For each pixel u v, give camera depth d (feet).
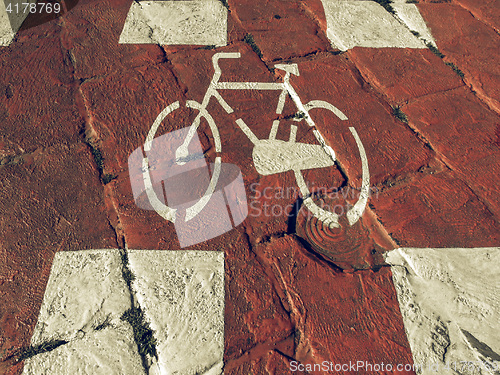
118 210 8.34
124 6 12.02
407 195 8.64
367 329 7.10
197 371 6.70
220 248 7.88
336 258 7.89
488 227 8.23
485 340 6.97
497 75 10.74
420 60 11.07
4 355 6.84
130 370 6.70
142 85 10.16
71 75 10.36
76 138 9.29
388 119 9.80
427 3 12.64
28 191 8.54
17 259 7.77
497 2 12.66
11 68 10.41
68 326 7.08
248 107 9.90
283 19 11.92
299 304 7.34
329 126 9.62
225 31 11.51
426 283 7.57
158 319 7.14
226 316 7.17
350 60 10.99
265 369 6.73
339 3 12.43
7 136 9.27
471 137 9.53
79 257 7.80
